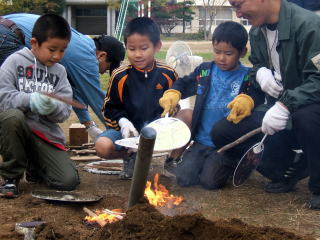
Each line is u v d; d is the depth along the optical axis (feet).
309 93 12.00
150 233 8.64
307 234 10.51
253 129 13.52
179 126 12.38
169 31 101.96
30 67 13.43
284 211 12.05
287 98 12.17
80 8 111.24
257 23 13.08
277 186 13.64
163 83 14.61
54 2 97.14
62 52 13.32
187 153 14.60
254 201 12.80
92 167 16.25
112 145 14.35
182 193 13.38
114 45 16.33
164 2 97.91
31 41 13.28
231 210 12.03
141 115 14.53
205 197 13.07
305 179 15.19
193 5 101.19
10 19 15.75
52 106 12.61
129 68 14.47
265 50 13.73
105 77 41.75
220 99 14.47
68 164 13.70
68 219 11.16
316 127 12.00
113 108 14.57
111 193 13.39
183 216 8.65
